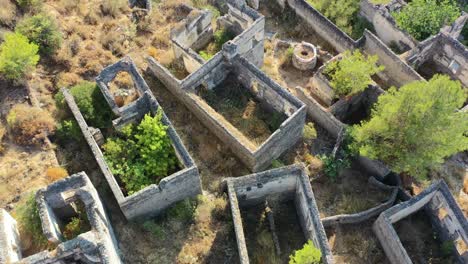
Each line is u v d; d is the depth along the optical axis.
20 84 23.75
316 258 17.22
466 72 27.09
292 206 22.12
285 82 27.84
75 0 28.42
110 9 28.36
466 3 32.62
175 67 26.97
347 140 23.53
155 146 21.08
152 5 29.50
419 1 29.42
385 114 21.05
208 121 23.50
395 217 20.75
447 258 20.86
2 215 18.12
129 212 19.75
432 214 21.69
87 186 18.23
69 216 20.30
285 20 31.30
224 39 28.19
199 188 21.39
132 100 24.78
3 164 21.61
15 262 16.45
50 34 25.30
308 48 28.19
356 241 21.23
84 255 17.34
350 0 30.33
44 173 21.45
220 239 20.61
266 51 29.31
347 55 26.02
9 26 25.86
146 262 19.75
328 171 22.97
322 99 26.64
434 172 24.22
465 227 19.16
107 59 26.31
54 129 22.73
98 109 23.58
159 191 19.50
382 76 28.56
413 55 27.09
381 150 21.80
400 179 22.97
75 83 24.86
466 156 25.30
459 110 23.48
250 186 20.12
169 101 25.55
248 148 21.42
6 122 22.75
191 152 23.55
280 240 21.06
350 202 22.27
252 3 31.36
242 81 25.86
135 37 27.84
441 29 27.36
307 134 24.44
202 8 29.70
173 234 20.56
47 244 18.88
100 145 22.38
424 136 20.89
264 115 25.16
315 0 31.39
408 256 18.97
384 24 28.91
